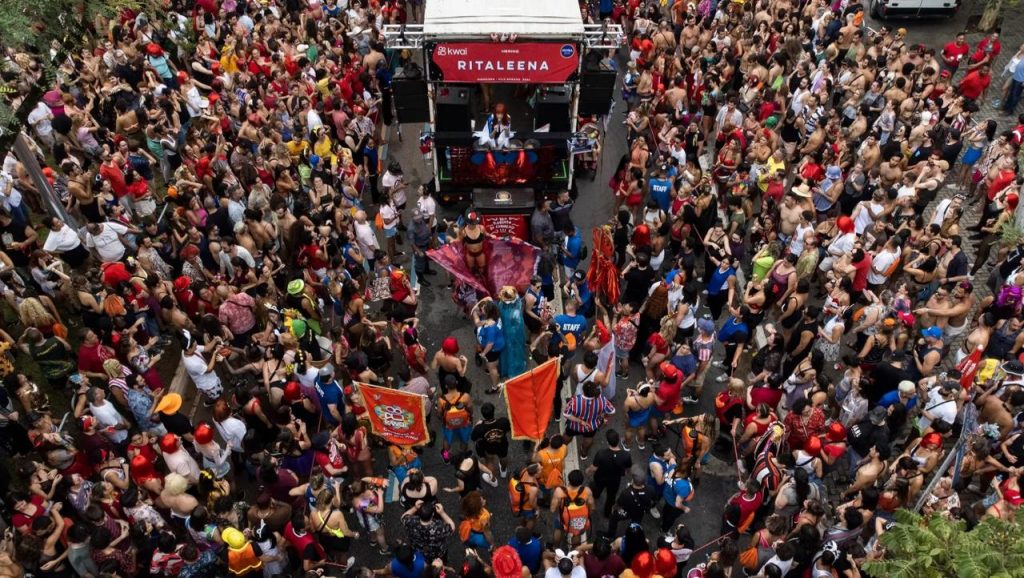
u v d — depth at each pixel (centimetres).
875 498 962
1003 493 1002
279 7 2181
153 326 1313
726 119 1766
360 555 1121
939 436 1036
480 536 1001
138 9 1853
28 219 1402
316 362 1162
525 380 1121
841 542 954
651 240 1460
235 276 1331
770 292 1320
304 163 1600
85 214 1455
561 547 1101
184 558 909
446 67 1460
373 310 1495
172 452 1014
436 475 1238
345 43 2061
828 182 1538
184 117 1720
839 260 1359
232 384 1344
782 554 899
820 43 2131
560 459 1035
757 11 2189
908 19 2506
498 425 1095
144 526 962
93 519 915
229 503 997
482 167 1619
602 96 1520
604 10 2383
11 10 1316
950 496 980
